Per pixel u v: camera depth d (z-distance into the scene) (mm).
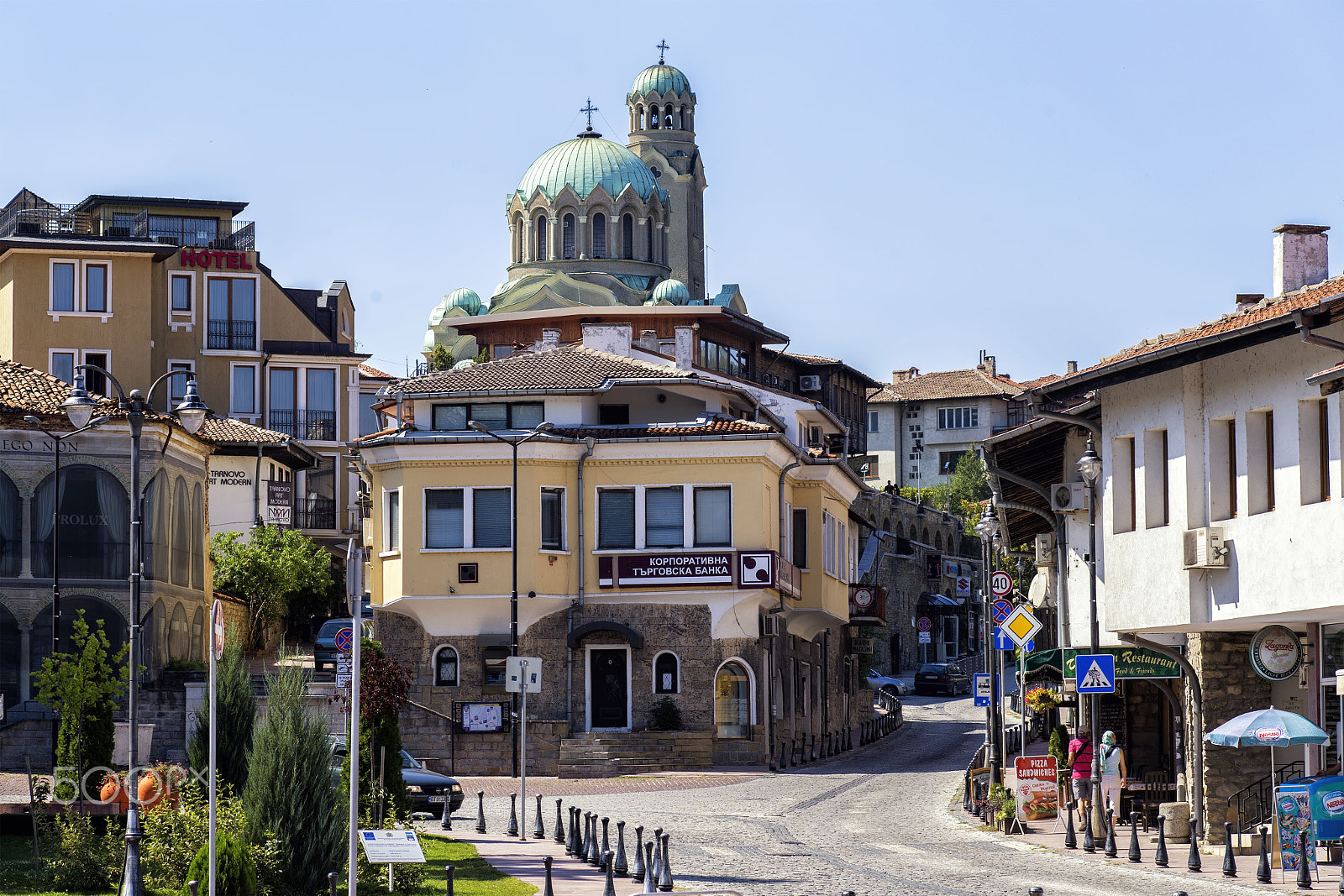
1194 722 29344
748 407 57375
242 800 22578
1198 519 27672
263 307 76562
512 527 49719
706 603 50062
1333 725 27453
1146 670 31500
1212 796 29047
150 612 46531
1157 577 28516
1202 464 27719
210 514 66062
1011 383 139250
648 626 50156
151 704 45344
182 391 74875
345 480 76250
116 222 79125
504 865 26156
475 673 49969
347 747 32281
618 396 53219
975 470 125438
